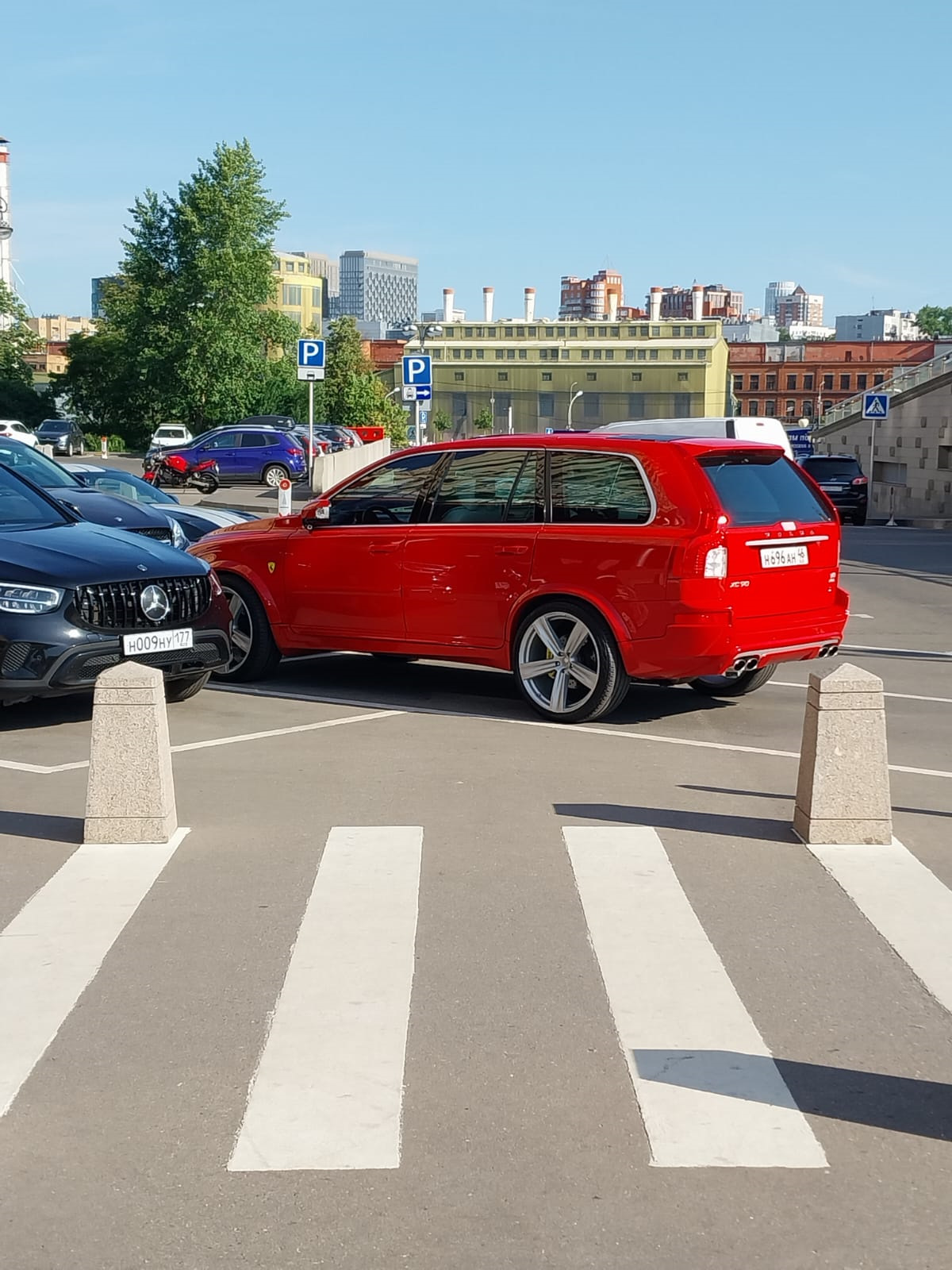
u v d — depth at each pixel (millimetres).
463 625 9609
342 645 10297
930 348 151500
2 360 90125
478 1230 3127
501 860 5988
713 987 4574
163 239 75688
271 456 41312
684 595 8617
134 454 71125
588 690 9039
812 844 6289
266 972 4707
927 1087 3861
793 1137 3561
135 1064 3996
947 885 5715
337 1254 3035
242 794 7164
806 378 153875
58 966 4766
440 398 133125
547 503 9273
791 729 9109
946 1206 3238
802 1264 3006
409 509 9945
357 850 6125
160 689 6324
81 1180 3354
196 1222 3164
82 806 6953
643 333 131625
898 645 13523
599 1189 3301
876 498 57062
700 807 6953
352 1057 4023
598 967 4754
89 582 8844
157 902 5438
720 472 8945
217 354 74625
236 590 10750
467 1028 4234
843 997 4516
